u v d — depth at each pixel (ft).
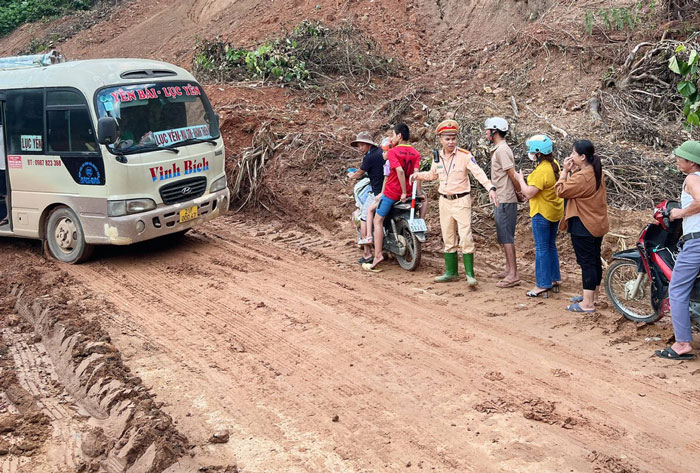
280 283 28.04
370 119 46.80
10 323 25.71
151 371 20.45
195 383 19.62
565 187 22.80
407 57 55.52
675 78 38.52
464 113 42.42
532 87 44.27
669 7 42.45
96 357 21.03
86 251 30.73
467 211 26.32
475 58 51.01
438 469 15.26
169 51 72.38
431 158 38.01
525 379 19.27
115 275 29.63
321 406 18.16
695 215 19.62
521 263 29.71
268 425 17.33
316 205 37.04
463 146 37.78
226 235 35.96
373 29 58.34
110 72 29.91
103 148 28.60
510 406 17.83
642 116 38.47
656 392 18.34
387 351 21.31
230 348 21.91
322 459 15.80
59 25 91.61
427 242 32.48
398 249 29.12
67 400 19.83
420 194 29.17
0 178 31.86
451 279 27.73
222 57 56.59
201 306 25.68
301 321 23.88
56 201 30.50
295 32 56.08
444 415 17.52
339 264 30.50
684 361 20.08
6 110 30.99
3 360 22.57
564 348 21.20
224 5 76.18
